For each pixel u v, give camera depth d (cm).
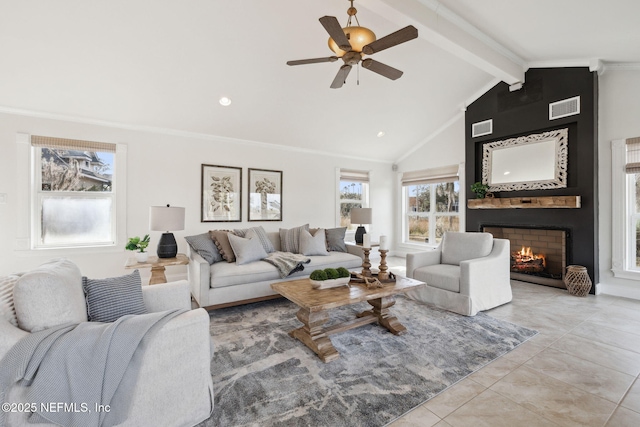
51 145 350
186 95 363
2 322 117
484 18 300
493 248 340
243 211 479
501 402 164
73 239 372
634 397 168
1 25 249
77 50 282
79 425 114
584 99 373
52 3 240
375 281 257
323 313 231
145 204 403
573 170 391
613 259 364
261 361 207
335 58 223
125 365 123
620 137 360
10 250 336
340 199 598
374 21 301
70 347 117
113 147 383
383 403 163
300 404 162
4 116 330
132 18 263
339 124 491
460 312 298
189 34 287
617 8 244
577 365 203
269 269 339
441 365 203
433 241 605
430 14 286
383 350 224
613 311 308
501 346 230
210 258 345
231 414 153
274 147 510
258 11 277
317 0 269
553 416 153
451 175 553
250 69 344
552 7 260
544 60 393
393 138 572
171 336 136
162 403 134
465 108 504
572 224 382
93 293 161
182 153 428
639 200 357
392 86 422
